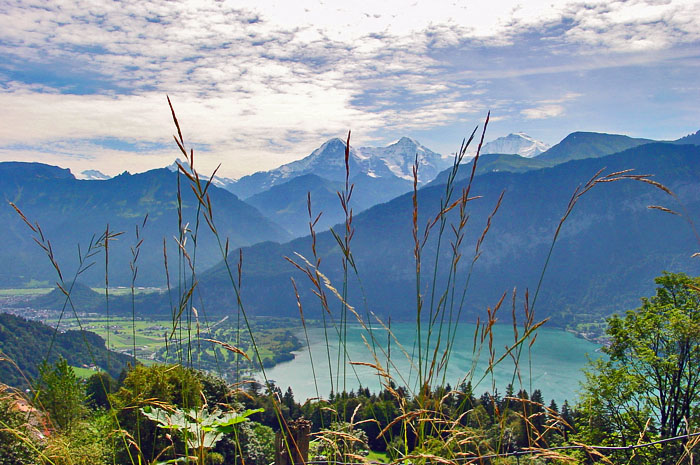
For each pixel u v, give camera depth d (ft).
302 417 8.05
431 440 6.50
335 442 6.87
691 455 7.19
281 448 7.75
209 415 7.64
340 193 7.49
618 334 58.80
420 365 6.86
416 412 6.33
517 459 6.37
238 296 7.37
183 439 7.63
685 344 51.34
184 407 7.69
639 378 51.83
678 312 52.31
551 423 6.77
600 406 46.60
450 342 6.95
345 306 7.45
